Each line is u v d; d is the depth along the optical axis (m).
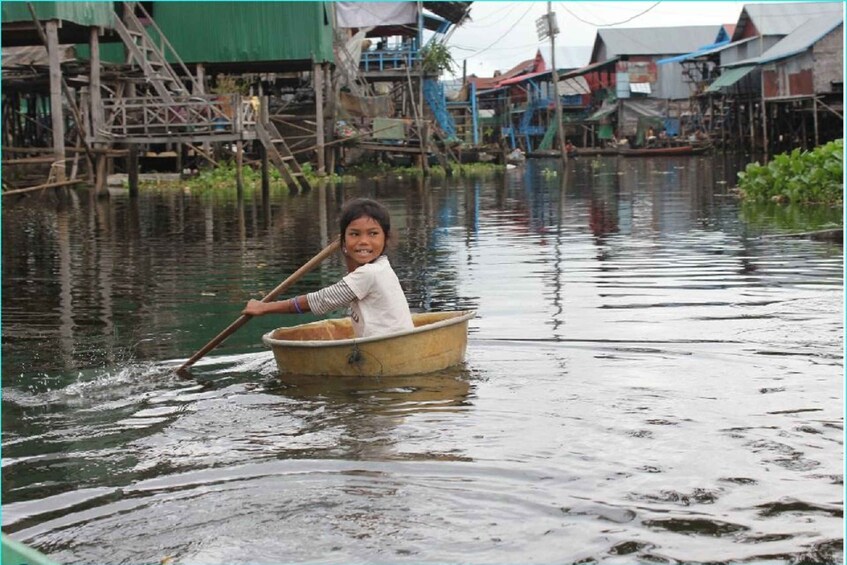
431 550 2.71
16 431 3.91
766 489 3.12
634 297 6.87
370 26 34.12
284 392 4.41
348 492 3.13
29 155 23.73
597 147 53.50
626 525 2.86
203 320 6.34
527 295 7.07
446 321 4.73
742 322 5.84
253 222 13.71
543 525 2.86
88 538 2.85
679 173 27.06
